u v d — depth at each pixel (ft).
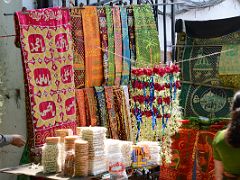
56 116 15.05
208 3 27.35
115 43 17.42
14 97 16.47
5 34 16.20
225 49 18.70
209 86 19.26
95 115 16.74
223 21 18.63
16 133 16.57
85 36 16.49
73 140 13.08
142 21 18.37
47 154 12.96
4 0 16.16
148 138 15.99
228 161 10.55
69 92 15.51
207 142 17.54
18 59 16.58
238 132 10.25
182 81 19.88
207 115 19.20
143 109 15.85
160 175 18.62
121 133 17.38
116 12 17.53
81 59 16.43
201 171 17.67
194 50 19.62
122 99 17.48
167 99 15.74
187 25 19.62
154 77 15.64
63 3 17.10
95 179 13.50
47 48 14.84
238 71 18.39
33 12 14.51
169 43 25.77
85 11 16.52
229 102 18.71
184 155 18.06
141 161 14.66
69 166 12.65
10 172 13.10
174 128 16.10
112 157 13.34
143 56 18.30
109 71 17.24
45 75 14.75
